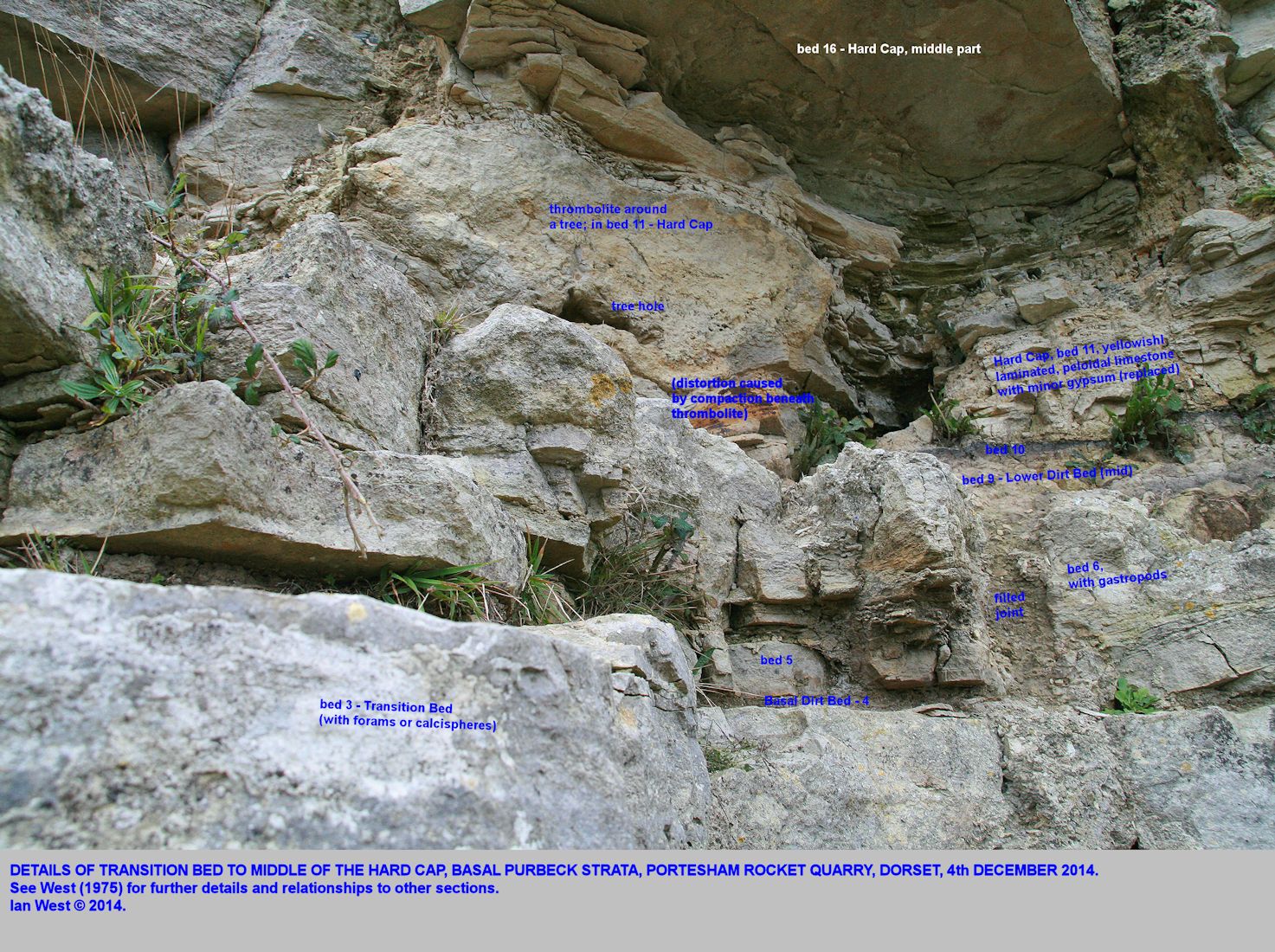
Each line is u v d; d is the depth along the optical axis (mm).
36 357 3293
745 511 5328
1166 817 4301
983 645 5055
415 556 3418
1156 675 5141
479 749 2703
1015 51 7352
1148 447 6758
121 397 3268
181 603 2516
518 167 6418
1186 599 5328
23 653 2266
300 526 3227
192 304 3596
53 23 6480
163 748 2330
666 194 6887
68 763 2219
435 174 6188
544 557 4320
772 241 7105
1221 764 4395
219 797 2340
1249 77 8055
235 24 7320
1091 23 7914
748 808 3945
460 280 6023
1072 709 4730
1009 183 8430
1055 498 6051
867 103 7707
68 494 3158
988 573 5637
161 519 3027
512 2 6512
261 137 6977
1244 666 5020
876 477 5133
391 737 2598
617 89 6898
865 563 5020
